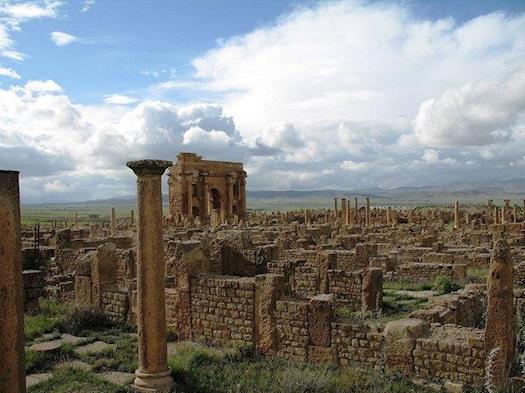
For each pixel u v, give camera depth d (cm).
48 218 15138
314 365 1372
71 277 2717
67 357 1469
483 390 1119
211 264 2455
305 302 1464
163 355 1234
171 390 1187
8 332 732
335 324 1382
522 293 1766
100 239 3962
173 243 2738
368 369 1292
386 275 2942
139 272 1231
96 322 1877
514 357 1153
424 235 4409
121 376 1310
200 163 8875
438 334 1262
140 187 1235
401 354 1249
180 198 8631
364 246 2978
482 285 2039
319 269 2284
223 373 1323
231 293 1605
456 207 6669
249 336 1567
